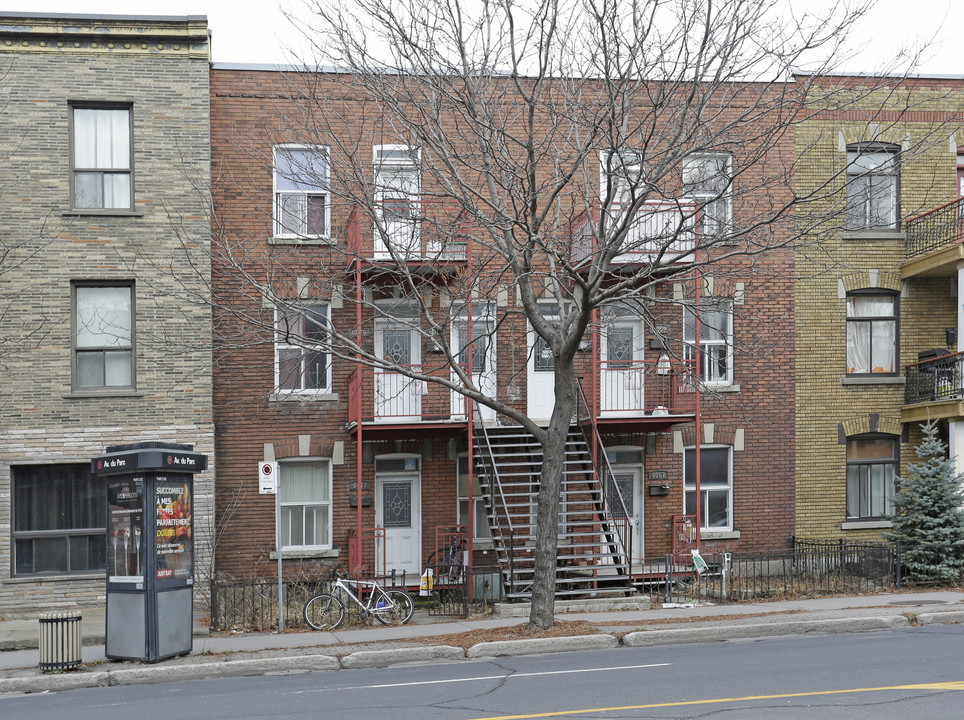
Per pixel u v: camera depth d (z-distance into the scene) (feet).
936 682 35.09
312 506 68.18
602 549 67.92
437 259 54.19
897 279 74.23
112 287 64.23
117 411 63.26
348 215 66.28
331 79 61.82
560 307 51.65
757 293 72.28
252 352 67.00
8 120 62.54
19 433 62.18
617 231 46.96
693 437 71.67
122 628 44.80
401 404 67.67
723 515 72.59
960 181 75.00
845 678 36.27
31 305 62.54
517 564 64.08
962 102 74.23
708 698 33.01
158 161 64.08
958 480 65.82
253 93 66.69
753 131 67.05
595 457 65.26
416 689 36.86
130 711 34.86
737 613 54.49
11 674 42.63
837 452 73.31
